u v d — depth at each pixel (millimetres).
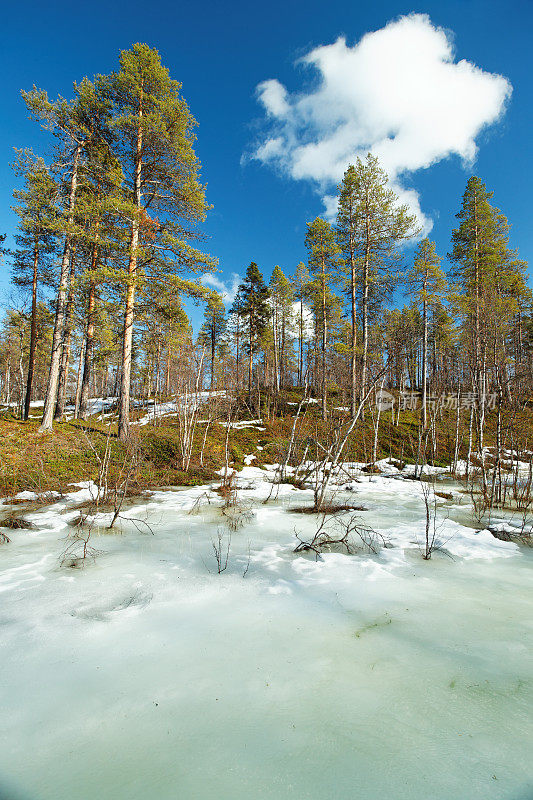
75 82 14469
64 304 15500
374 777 2008
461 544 6379
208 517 8266
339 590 4465
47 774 2027
